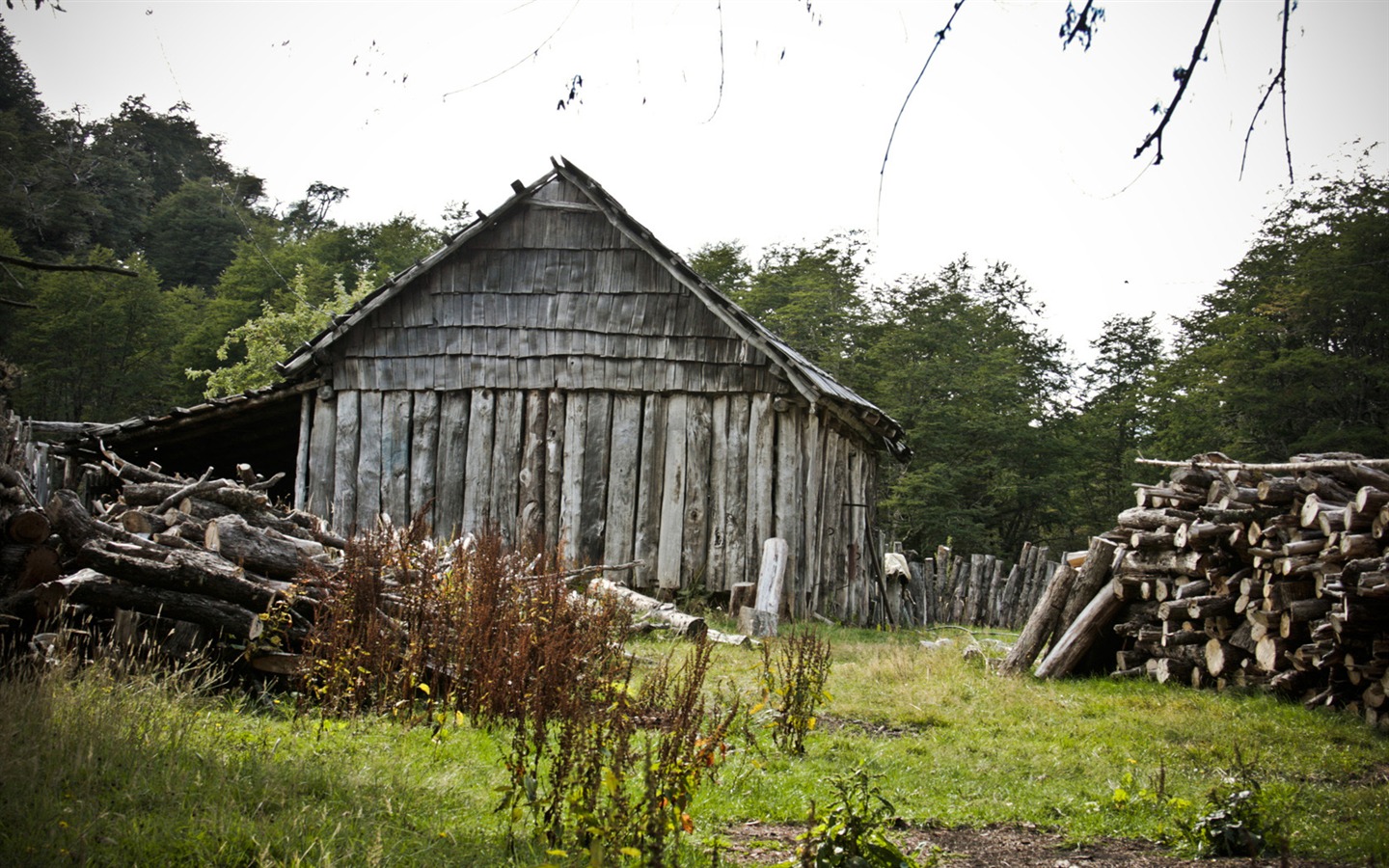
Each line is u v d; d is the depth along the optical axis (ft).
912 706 32.63
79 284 141.49
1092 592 42.09
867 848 16.31
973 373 151.94
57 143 76.74
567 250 60.34
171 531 28.25
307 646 26.16
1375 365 118.32
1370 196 123.65
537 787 19.34
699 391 58.08
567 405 59.41
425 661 26.37
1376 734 30.55
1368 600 31.86
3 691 19.77
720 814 20.49
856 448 67.72
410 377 61.05
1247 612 36.29
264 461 75.00
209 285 181.27
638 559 57.47
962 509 143.33
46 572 25.82
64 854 14.10
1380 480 34.42
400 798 18.51
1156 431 156.46
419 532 30.58
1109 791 23.73
